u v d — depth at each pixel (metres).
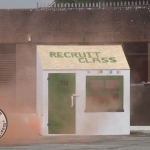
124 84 19.42
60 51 19.94
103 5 27.47
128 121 19.47
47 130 19.22
